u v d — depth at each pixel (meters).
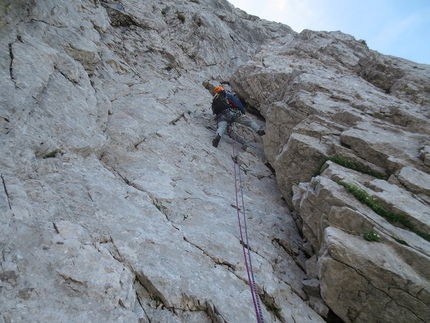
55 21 6.22
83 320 2.25
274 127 7.68
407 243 3.68
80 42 6.44
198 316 3.01
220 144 8.06
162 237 3.79
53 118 4.36
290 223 5.94
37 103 4.29
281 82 9.91
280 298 3.84
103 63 7.84
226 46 14.48
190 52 12.74
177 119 7.87
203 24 13.95
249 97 10.84
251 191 6.64
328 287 3.84
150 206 4.33
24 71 4.43
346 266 3.66
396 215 4.07
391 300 3.50
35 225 2.75
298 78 8.51
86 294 2.44
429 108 7.13
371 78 9.27
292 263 4.85
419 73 8.45
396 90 8.22
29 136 3.75
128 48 9.59
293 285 4.30
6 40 4.66
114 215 3.63
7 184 2.99
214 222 4.75
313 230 4.69
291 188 6.33
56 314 2.18
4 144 3.42
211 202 5.25
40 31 5.64
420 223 3.91
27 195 3.08
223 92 8.44
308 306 4.07
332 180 4.84
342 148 5.53
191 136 7.44
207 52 13.17
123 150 5.46
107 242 3.20
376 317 3.61
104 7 10.14
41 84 4.50
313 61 10.96
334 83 8.22
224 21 16.70
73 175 3.89
